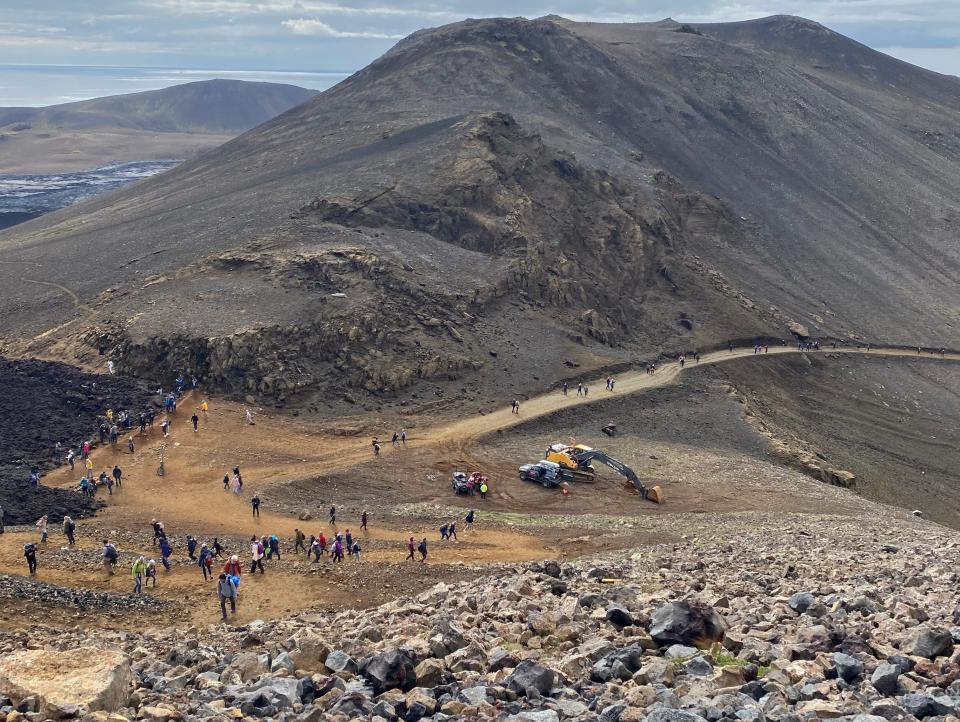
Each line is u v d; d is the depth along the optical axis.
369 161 130.12
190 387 78.69
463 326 95.75
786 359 120.31
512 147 130.50
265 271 95.25
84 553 42.66
